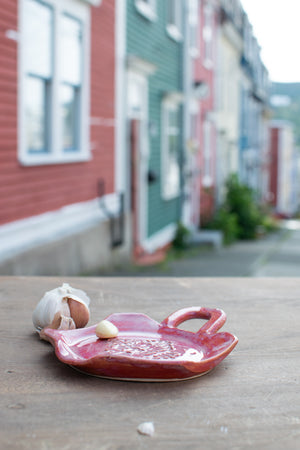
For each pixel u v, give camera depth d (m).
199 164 13.99
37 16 5.67
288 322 1.55
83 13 6.58
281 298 1.81
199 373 1.13
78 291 1.45
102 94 7.40
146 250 9.34
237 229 14.30
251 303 1.74
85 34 6.68
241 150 21.69
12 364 1.21
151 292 1.86
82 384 1.11
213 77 15.56
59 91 6.07
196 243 11.71
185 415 0.98
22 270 5.34
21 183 5.53
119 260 7.90
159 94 10.06
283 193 37.59
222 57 17.30
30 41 5.56
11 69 5.24
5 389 1.08
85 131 6.83
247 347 1.34
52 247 5.93
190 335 1.30
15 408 1.00
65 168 6.43
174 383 1.12
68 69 6.42
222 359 1.17
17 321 1.52
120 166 8.16
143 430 0.92
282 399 1.05
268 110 30.22
